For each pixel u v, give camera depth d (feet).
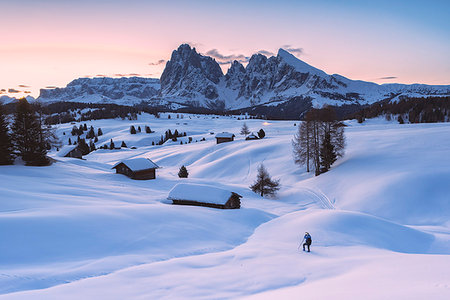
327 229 82.12
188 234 73.97
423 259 47.60
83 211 77.15
